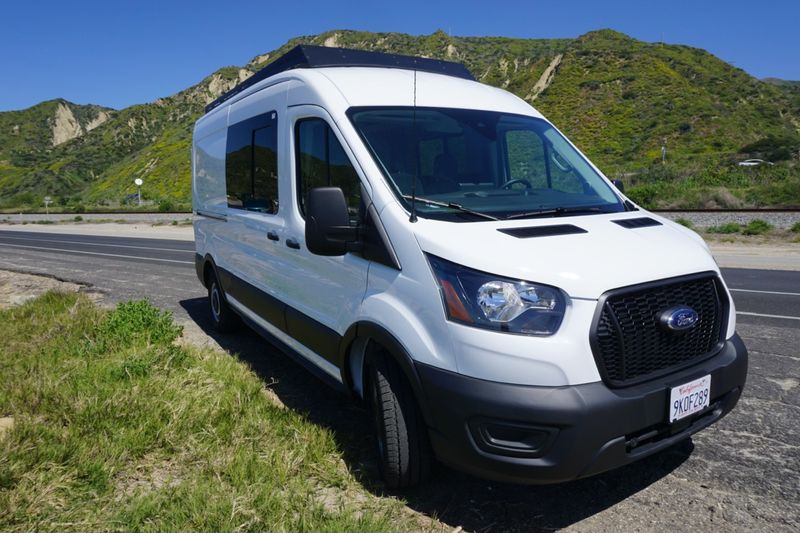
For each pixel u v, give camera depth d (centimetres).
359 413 436
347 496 318
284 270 455
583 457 264
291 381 510
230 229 594
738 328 660
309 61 445
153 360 496
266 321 522
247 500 296
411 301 301
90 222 3919
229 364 509
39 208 5931
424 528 292
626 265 288
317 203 332
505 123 421
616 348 275
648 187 2522
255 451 350
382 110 380
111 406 389
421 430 311
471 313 276
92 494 306
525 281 273
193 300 917
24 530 277
